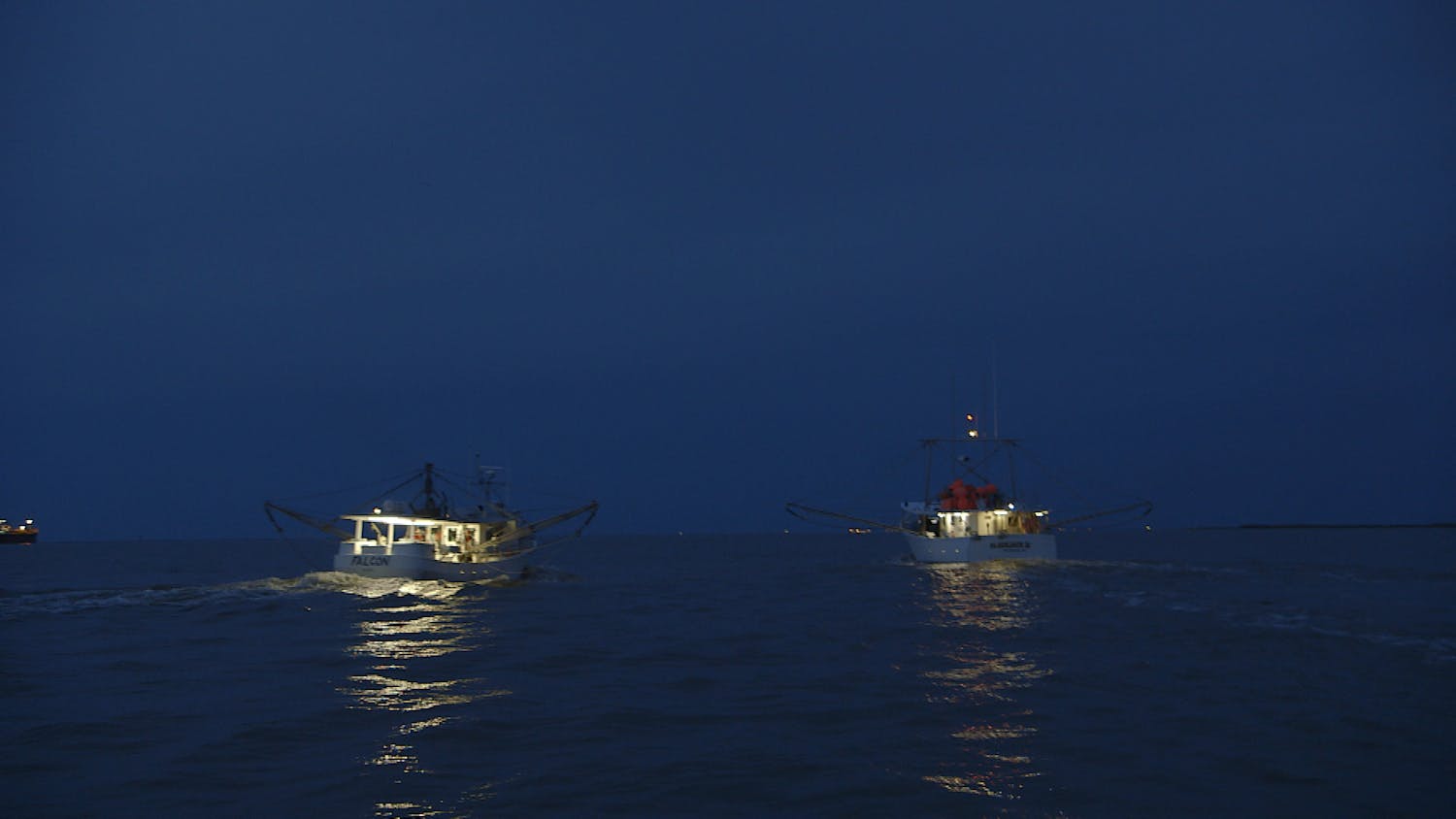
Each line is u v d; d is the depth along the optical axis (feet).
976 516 294.66
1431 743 71.36
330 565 421.59
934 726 77.87
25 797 61.41
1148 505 298.76
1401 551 524.11
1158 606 169.48
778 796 60.54
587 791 61.72
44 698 92.58
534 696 92.32
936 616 158.81
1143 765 66.23
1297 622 144.25
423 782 63.62
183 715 84.17
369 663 113.29
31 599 197.36
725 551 634.43
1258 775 63.72
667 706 86.84
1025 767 66.03
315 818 56.95
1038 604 177.88
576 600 200.85
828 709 84.79
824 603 190.08
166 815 57.82
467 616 166.40
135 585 282.15
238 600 194.59
